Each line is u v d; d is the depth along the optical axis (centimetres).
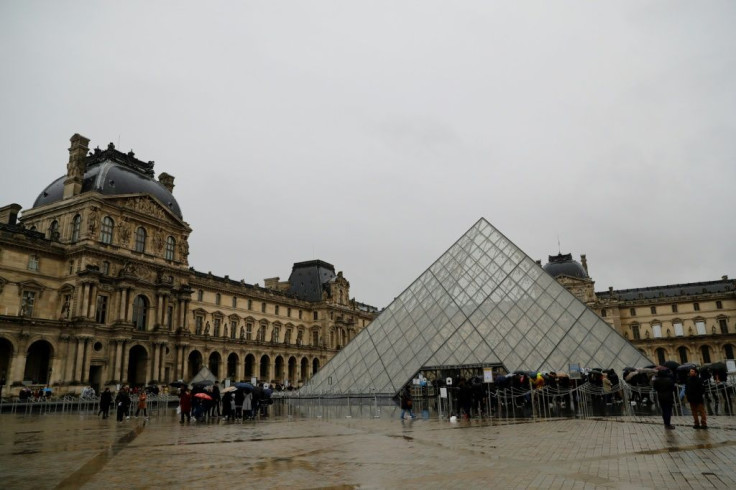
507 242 6291
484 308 5556
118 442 2573
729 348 14088
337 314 15712
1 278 7981
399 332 5822
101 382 8469
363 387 5419
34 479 1591
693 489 1273
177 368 9950
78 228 8969
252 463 1844
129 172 9975
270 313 13675
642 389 4166
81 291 8431
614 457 1759
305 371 14362
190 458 1983
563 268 16100
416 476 1549
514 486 1374
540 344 4981
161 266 9919
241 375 12025
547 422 3066
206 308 11681
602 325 4922
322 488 1415
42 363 8556
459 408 3666
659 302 15288
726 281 15125
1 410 6169
